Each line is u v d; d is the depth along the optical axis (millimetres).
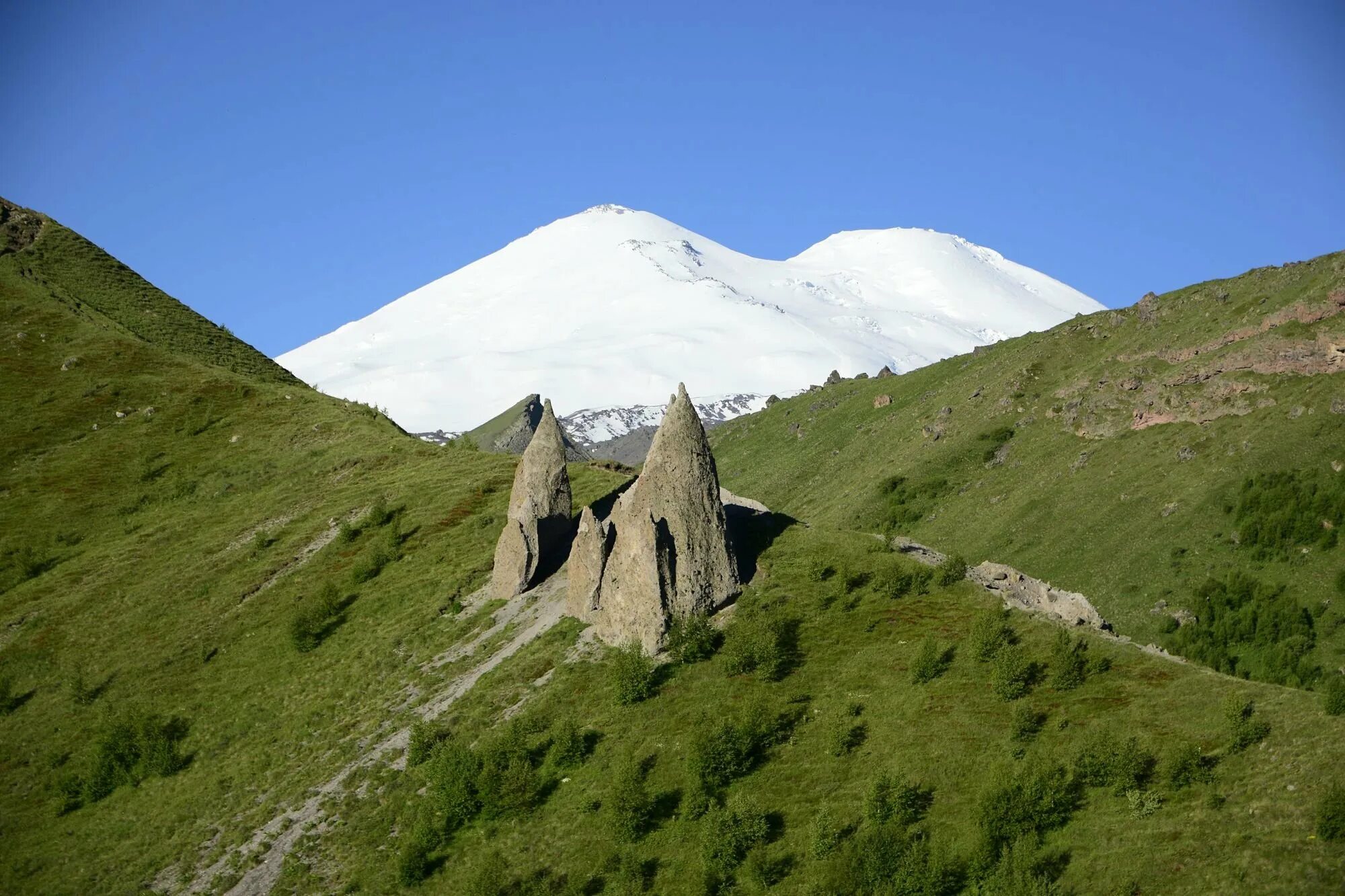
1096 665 59812
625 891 51844
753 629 66875
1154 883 45938
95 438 128250
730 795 56250
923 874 48688
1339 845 44438
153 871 63844
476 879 53938
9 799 74750
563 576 80812
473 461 113312
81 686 84438
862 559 73750
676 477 70562
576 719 63656
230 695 81125
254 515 109625
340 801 64500
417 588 87625
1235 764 50562
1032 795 50688
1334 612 115500
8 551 108688
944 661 62500
